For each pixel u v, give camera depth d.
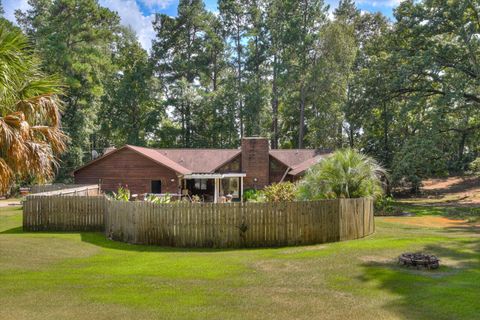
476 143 43.34
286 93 55.09
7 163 10.27
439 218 22.91
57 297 7.11
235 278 8.49
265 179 37.12
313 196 17.42
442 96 32.69
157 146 56.72
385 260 9.95
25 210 16.98
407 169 32.44
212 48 59.66
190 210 12.98
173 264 9.95
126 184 32.81
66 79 42.97
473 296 6.96
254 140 37.28
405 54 35.28
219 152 39.72
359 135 50.09
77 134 46.25
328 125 48.78
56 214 17.14
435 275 8.48
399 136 42.03
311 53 53.94
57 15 49.81
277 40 55.50
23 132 9.98
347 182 17.30
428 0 34.47
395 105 41.41
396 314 6.19
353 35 53.53
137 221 13.55
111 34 52.81
